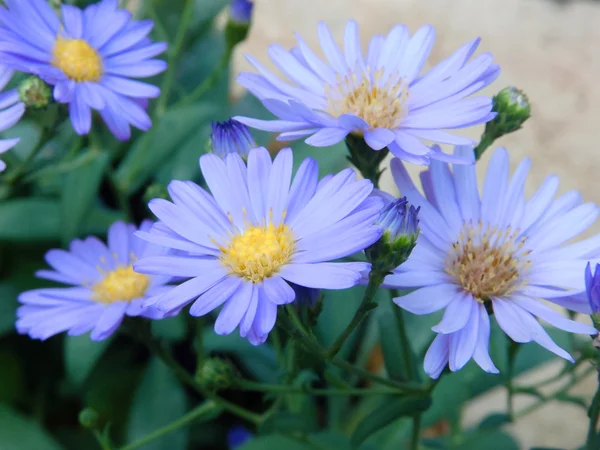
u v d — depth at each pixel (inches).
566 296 6.7
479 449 9.1
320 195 6.3
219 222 6.5
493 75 7.1
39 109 7.9
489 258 6.8
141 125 8.3
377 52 7.7
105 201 11.6
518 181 7.1
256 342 5.9
